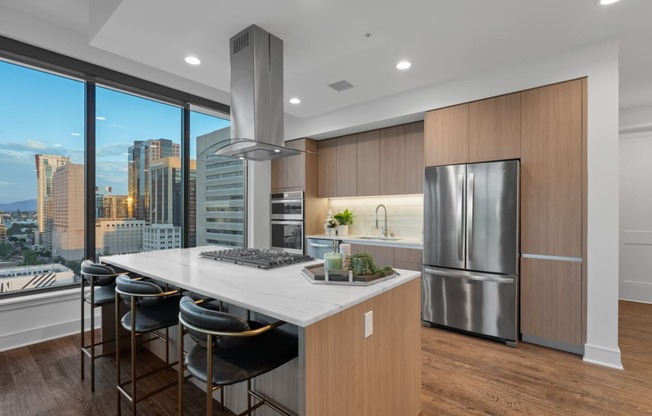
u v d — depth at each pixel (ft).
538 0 6.93
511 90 10.02
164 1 6.77
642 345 9.84
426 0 6.84
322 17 7.41
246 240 16.65
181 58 9.41
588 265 8.84
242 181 16.61
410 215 14.87
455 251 10.77
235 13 7.23
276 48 8.23
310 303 4.53
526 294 9.78
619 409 6.66
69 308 10.41
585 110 8.91
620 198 15.15
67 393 7.20
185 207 13.76
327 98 13.01
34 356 8.92
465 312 10.55
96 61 10.53
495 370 8.29
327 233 16.48
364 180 15.05
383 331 5.46
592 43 8.77
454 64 9.98
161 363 8.63
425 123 11.86
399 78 11.00
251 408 5.46
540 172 9.58
